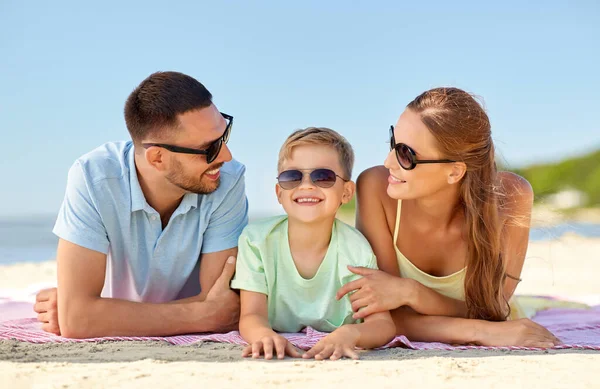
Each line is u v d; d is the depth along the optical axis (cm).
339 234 399
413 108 384
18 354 316
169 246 399
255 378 264
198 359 307
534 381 264
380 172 419
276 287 393
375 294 371
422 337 383
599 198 2131
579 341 402
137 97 382
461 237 407
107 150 403
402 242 411
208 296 389
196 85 391
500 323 376
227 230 411
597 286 722
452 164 378
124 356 312
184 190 391
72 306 362
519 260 423
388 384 257
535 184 2445
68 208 375
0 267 879
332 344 322
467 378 268
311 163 386
